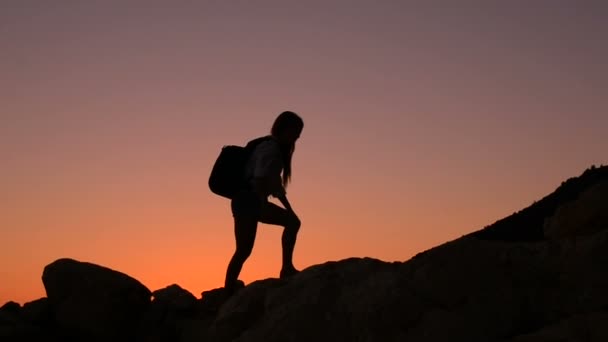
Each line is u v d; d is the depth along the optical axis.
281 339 5.52
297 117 7.61
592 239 5.70
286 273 7.64
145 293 7.48
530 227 15.14
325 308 5.64
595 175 17.06
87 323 6.96
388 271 5.81
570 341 4.69
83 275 7.21
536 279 5.52
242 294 6.47
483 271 5.57
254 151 7.42
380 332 5.29
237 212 7.34
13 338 6.58
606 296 5.23
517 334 5.19
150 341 7.03
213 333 6.26
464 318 5.26
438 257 5.72
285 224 7.68
